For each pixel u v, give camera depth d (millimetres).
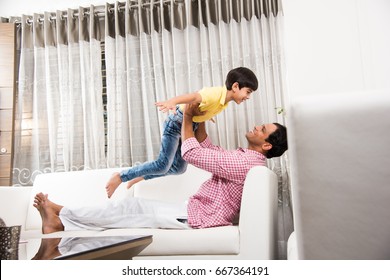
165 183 2230
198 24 2826
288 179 2449
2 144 2814
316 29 2570
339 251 673
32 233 1909
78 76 2969
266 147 1942
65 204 2348
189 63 2699
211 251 1477
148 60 2828
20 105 2977
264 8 2727
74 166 2846
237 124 2580
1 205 2279
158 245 1520
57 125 2922
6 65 2918
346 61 2504
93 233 1692
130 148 2781
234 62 2645
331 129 673
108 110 2834
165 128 2170
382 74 2434
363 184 659
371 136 656
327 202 676
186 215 1689
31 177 2902
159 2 2889
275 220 1765
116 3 2912
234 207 1689
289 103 709
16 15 3248
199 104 1968
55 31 3051
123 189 2303
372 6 2502
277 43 2623
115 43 2961
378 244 655
